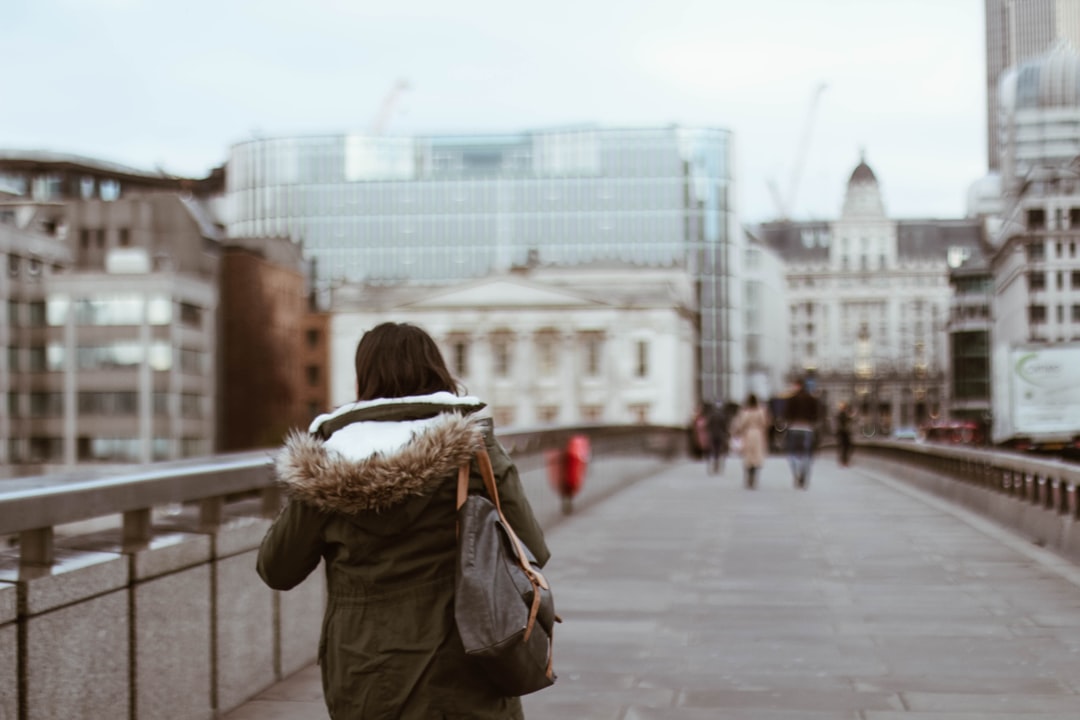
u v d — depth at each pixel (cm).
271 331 10319
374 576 325
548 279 11169
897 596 985
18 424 8488
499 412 10344
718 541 1391
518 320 10381
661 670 718
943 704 631
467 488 330
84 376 8550
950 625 855
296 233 13488
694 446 4534
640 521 1650
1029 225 9394
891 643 793
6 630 424
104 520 584
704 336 13675
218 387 9806
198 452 9106
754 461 2398
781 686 675
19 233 8456
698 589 1030
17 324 8494
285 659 672
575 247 13488
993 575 1099
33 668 437
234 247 10062
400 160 13838
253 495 716
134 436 8506
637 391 10256
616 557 1248
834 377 17775
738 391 13812
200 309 9175
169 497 547
